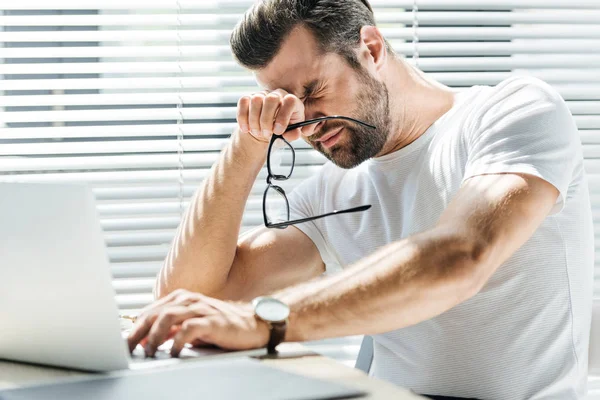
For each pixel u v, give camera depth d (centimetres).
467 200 125
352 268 117
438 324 151
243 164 167
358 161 155
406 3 222
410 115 162
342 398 79
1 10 221
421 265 112
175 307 113
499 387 146
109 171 223
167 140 223
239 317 109
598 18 226
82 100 220
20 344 100
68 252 92
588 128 226
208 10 222
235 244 168
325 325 108
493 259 117
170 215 223
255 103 146
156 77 222
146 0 221
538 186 128
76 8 219
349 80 149
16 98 220
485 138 139
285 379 87
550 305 145
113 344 94
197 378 88
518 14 225
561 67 224
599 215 223
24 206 92
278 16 146
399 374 158
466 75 224
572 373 145
